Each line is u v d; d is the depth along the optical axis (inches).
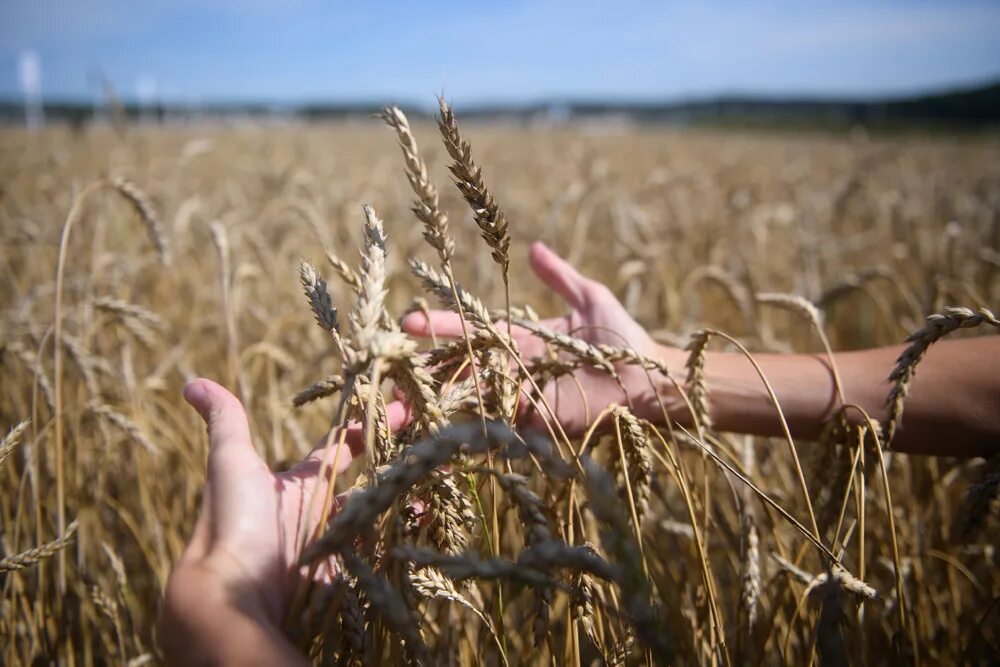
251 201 77.1
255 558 11.7
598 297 21.0
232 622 10.3
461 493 13.3
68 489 24.4
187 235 54.8
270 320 38.5
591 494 8.4
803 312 20.4
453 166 12.5
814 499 18.9
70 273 41.8
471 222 47.3
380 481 10.9
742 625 16.7
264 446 27.6
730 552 20.8
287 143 172.9
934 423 18.1
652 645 8.4
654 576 18.5
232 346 25.7
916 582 20.6
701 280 41.5
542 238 52.2
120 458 29.3
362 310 11.2
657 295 43.2
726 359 20.4
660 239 60.6
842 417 17.7
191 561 11.4
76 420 24.1
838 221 80.0
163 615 10.9
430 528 13.7
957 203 86.1
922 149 217.6
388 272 37.7
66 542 16.8
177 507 27.7
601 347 16.1
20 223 51.8
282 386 32.9
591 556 9.5
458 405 13.7
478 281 42.7
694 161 162.4
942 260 50.1
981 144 277.7
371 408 10.7
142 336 28.8
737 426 19.8
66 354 26.6
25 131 208.8
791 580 17.6
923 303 36.0
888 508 14.6
